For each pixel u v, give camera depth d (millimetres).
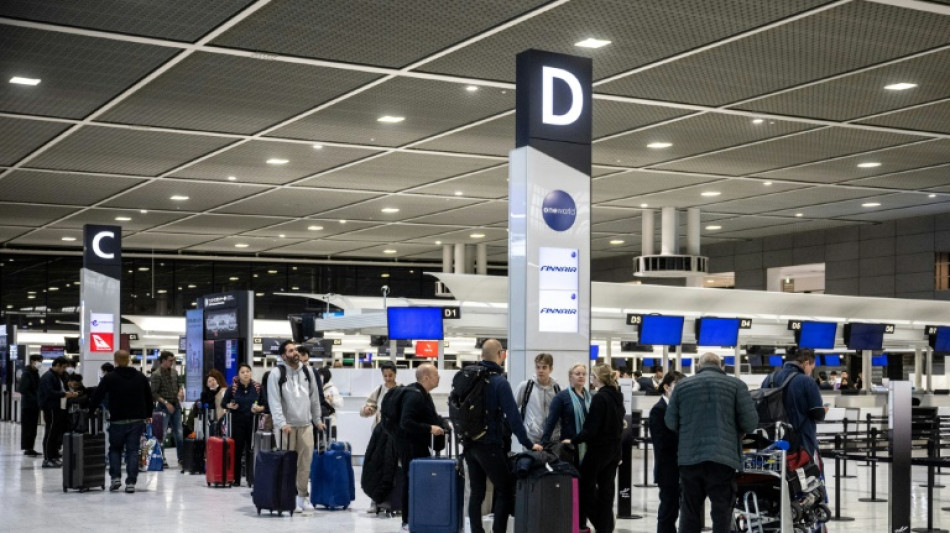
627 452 12133
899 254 28562
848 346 23125
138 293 36344
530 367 9727
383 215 26969
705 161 19703
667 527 9750
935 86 14164
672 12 11086
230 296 19281
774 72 13492
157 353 33531
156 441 18141
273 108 15461
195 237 31578
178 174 20953
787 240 31828
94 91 14406
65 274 35812
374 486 12039
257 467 12352
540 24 11531
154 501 13758
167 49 12461
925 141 17828
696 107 15406
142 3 10898
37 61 12922
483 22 11469
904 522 9570
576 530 8875
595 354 31016
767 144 18109
